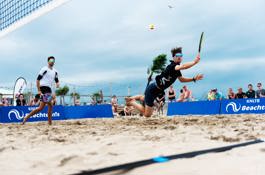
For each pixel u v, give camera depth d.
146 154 2.76
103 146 3.15
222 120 6.94
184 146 3.11
